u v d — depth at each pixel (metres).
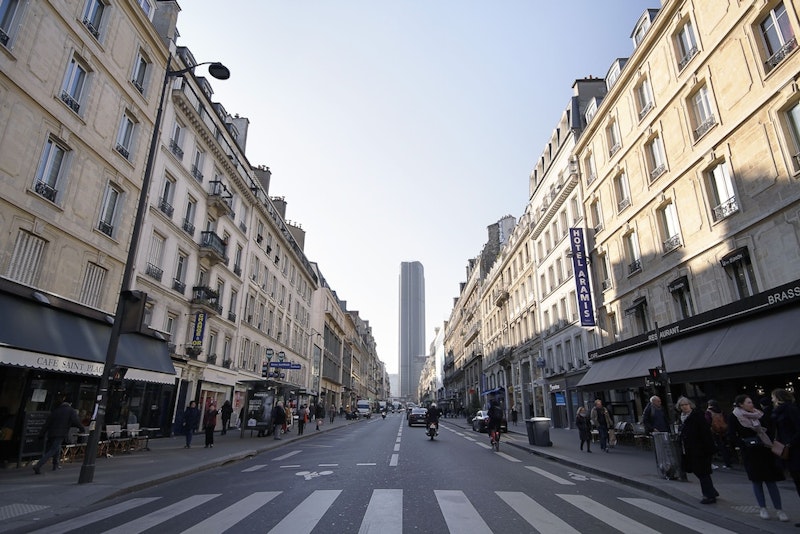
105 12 16.05
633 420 19.36
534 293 35.78
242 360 30.78
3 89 11.91
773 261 12.27
